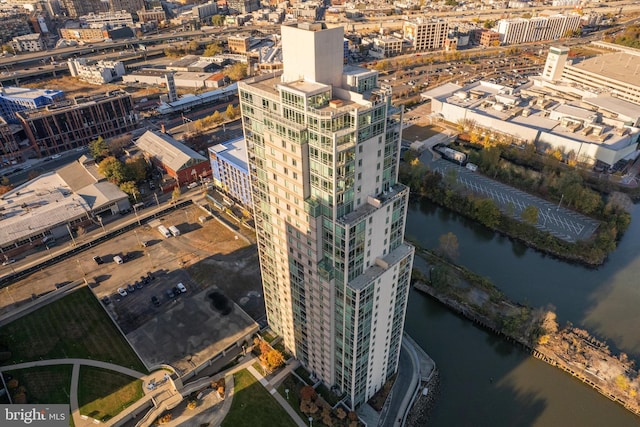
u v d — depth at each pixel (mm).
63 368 143375
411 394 134000
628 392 136375
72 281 182500
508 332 155875
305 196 98125
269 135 98875
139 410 131500
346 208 95438
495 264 195250
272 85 101125
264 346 144750
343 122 86438
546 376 145250
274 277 128375
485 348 155500
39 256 196375
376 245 104500
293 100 88625
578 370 143625
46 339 154750
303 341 131250
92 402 132375
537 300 174750
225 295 166625
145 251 198750
